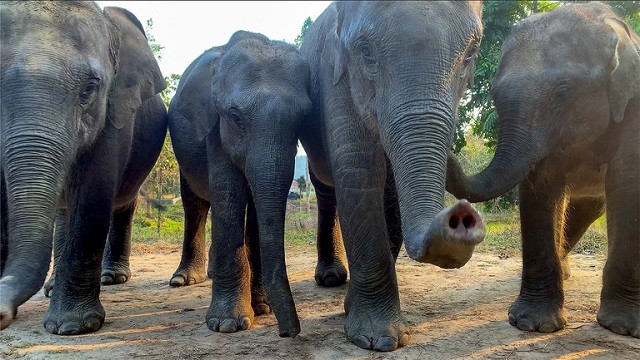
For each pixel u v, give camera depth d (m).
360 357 3.73
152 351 3.91
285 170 4.39
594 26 4.18
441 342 3.99
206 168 5.55
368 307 4.00
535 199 4.28
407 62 3.18
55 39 3.80
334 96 4.12
